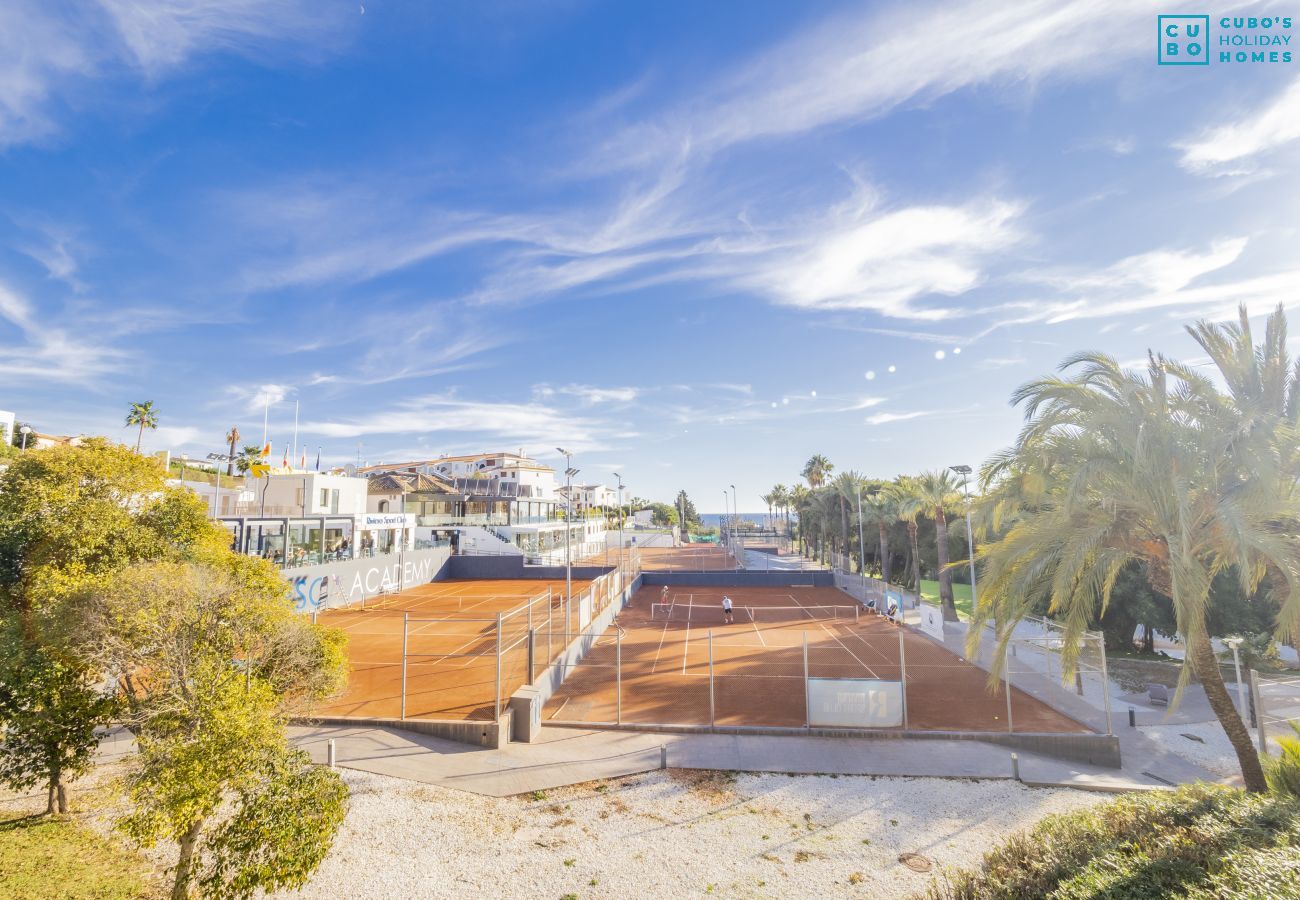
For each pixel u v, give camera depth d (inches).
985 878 350.3
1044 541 568.7
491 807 533.3
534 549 2795.3
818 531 3619.6
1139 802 385.7
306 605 1573.6
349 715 749.9
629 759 632.4
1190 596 494.6
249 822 328.8
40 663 386.3
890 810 530.9
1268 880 238.1
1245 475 521.3
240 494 2054.6
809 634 1371.8
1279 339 568.7
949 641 1264.8
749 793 561.3
